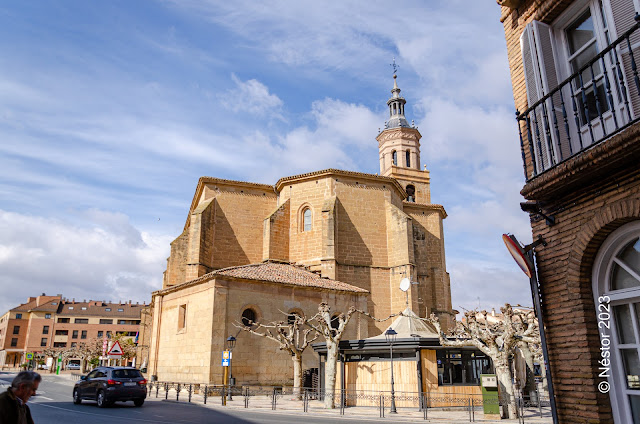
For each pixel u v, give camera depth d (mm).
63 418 15273
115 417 15805
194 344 28078
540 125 8711
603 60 7379
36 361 90562
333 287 32562
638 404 7195
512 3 10125
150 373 31547
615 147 6688
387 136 59219
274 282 29609
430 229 49406
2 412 5082
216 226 41812
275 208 44375
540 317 8328
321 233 39688
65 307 105688
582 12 8570
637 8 7223
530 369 22906
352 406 22109
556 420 7914
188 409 19219
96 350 62875
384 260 41031
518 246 8711
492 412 17500
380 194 42781
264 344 28438
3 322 104062
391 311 39812
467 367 21828
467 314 19094
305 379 27359
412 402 20719
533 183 8258
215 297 27312
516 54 10109
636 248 7441
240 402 23016
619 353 7516
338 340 22125
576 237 7883
